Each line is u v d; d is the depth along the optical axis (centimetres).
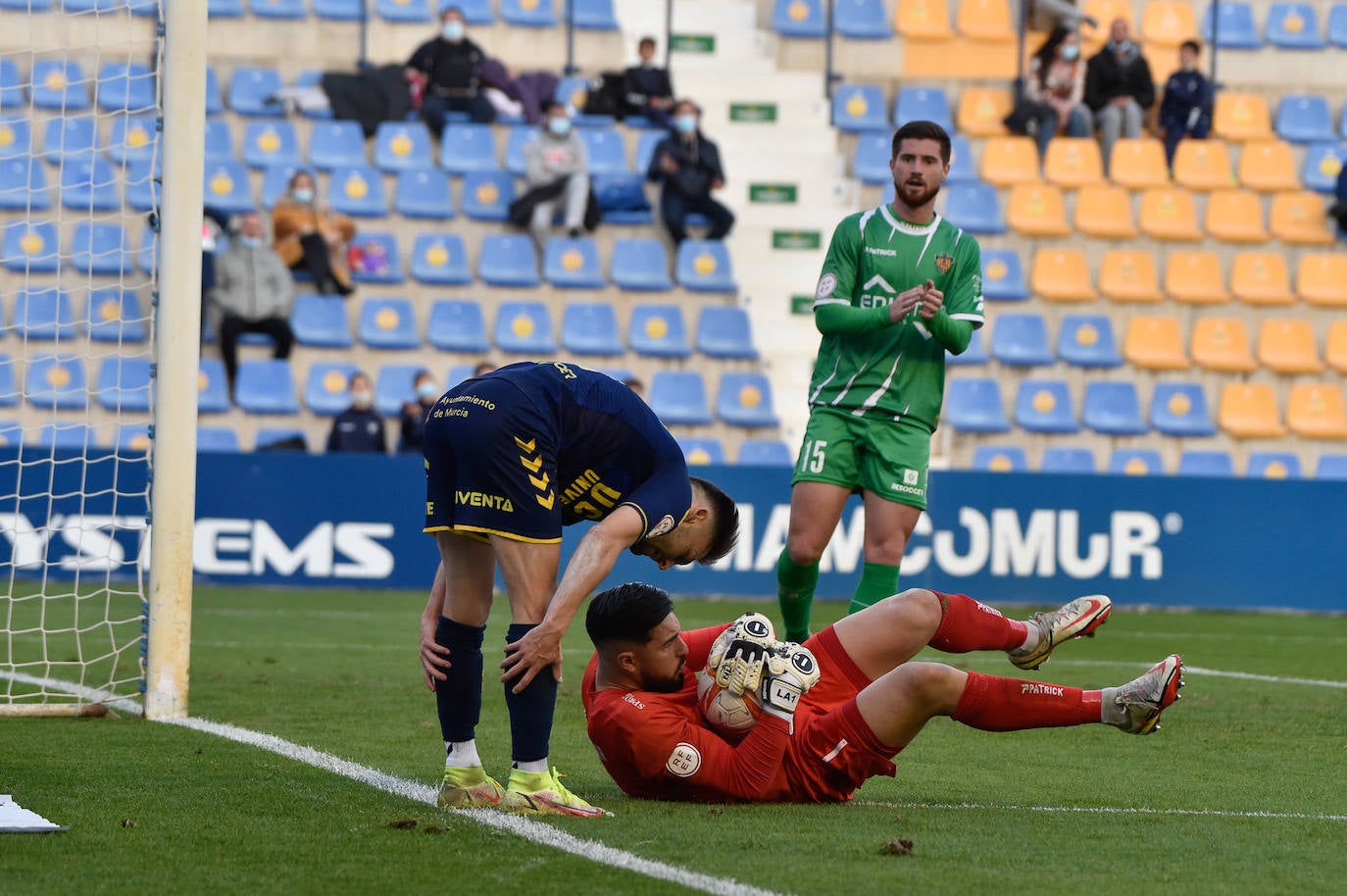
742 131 6525
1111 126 6538
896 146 2253
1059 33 6631
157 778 1689
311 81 6412
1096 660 3397
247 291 5297
